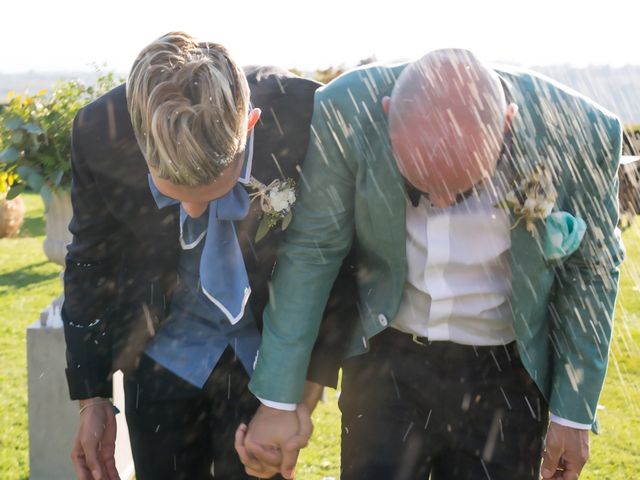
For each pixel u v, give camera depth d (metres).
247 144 2.17
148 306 2.38
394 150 1.92
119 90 2.24
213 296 2.19
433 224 2.11
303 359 2.25
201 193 1.95
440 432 2.33
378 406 2.31
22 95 3.94
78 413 3.45
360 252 2.31
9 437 4.34
